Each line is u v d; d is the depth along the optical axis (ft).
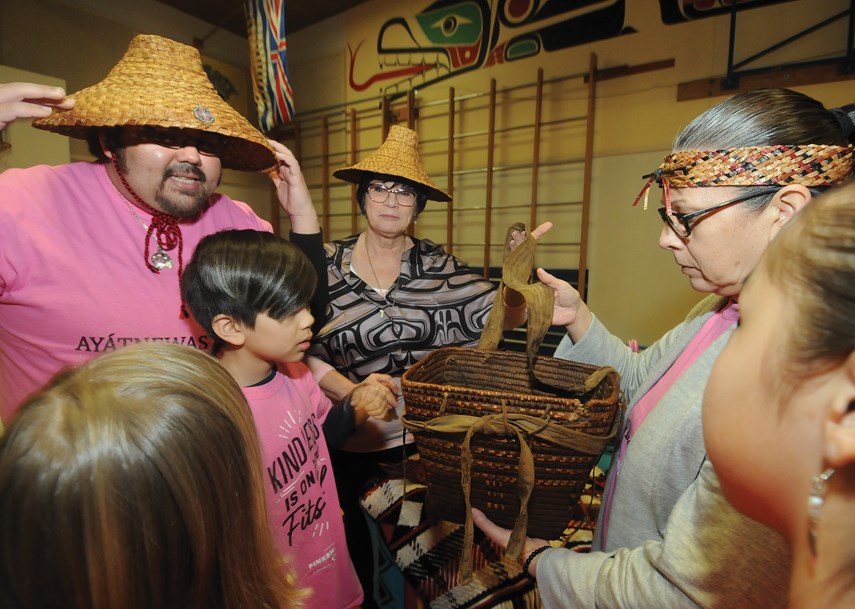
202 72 2.98
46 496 1.01
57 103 2.45
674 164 2.01
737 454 0.93
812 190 1.80
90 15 11.43
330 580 3.05
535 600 3.43
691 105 8.84
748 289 0.95
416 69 12.61
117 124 2.40
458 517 2.90
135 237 2.91
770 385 0.84
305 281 2.52
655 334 9.54
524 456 2.27
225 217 3.41
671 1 8.93
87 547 1.04
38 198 2.69
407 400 2.71
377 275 4.87
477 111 11.69
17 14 10.27
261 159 3.46
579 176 10.28
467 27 11.65
